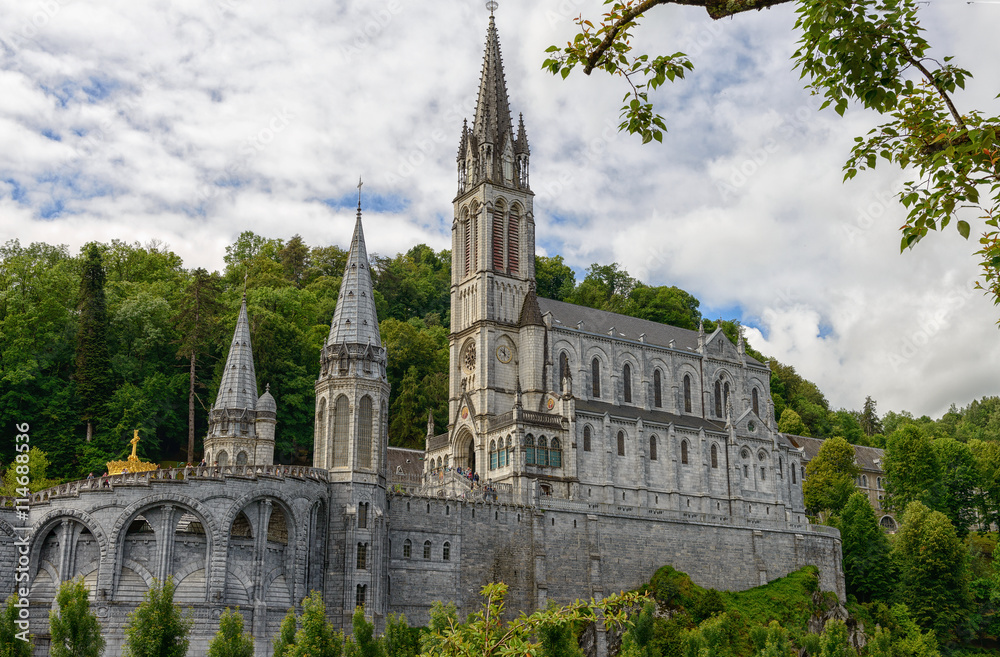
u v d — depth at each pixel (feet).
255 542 258.98
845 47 74.64
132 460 307.17
